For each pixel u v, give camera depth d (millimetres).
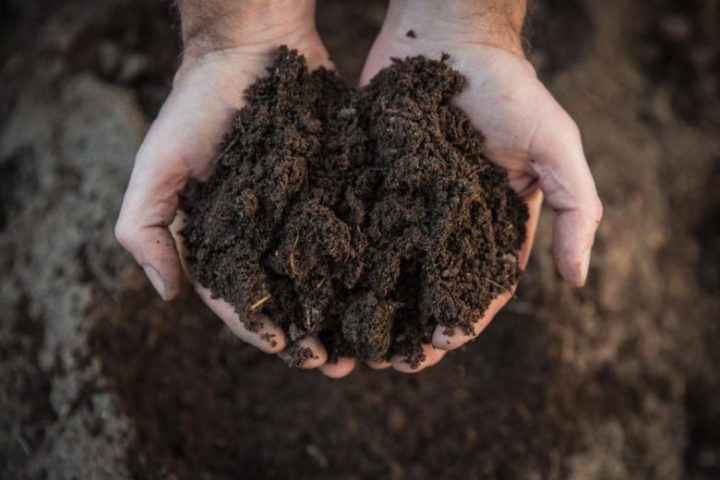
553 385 452
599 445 465
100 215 460
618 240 523
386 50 368
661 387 515
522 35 377
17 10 592
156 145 331
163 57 541
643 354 512
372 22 568
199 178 342
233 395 432
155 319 431
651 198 562
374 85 347
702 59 617
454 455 431
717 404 540
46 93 538
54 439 406
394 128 319
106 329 418
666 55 620
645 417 500
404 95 333
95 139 498
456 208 308
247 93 338
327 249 306
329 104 354
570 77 559
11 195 509
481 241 318
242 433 424
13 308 446
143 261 330
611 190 537
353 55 554
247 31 343
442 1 345
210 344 438
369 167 327
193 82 339
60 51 544
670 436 511
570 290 485
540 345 457
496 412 442
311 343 326
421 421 437
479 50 338
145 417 406
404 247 311
